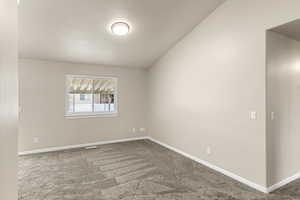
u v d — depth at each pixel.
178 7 2.68
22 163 3.15
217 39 2.78
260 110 2.19
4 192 0.68
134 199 2.05
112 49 3.73
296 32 2.23
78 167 2.98
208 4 2.69
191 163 3.16
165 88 4.20
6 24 0.71
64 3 2.40
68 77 4.21
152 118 4.83
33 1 2.30
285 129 2.38
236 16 2.47
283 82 2.36
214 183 2.41
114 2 2.47
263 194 2.13
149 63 4.67
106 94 4.71
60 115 4.04
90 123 4.38
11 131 0.78
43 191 2.22
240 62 2.43
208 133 2.99
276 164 2.26
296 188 2.25
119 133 4.75
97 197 2.09
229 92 2.60
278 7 2.00
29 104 3.71
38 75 3.80
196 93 3.24
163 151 3.88
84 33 3.09
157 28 3.15
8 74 0.74
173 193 2.18
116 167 2.98
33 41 3.15
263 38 2.15
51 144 3.94
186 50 3.47
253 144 2.28
